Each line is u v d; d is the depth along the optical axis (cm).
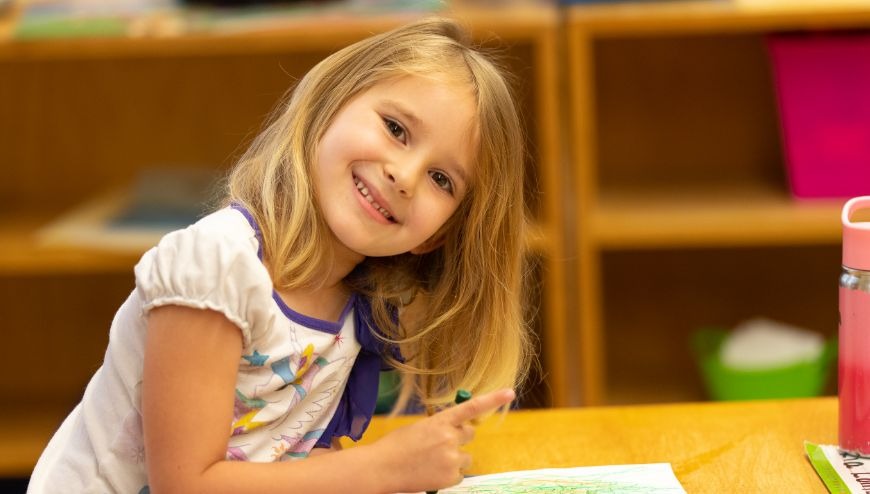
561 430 139
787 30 246
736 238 234
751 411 143
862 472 123
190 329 112
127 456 122
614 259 285
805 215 235
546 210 232
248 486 112
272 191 125
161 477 113
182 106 275
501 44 244
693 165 278
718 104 273
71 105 275
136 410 121
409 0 232
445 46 131
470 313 139
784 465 128
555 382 238
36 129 276
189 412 112
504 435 138
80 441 125
